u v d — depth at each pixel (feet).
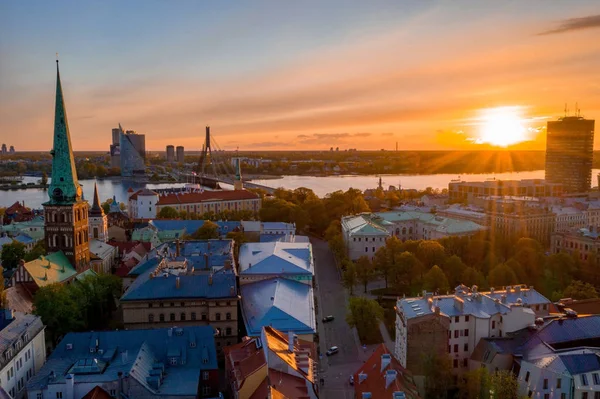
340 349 547.08
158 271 571.69
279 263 627.46
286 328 494.18
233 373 396.98
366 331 568.00
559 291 629.10
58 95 649.20
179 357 426.92
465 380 425.28
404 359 465.88
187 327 453.17
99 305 594.65
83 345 428.56
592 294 591.37
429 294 496.23
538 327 449.06
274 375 355.97
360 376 405.80
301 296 575.38
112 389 376.48
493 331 463.01
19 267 578.25
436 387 410.93
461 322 460.96
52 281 600.80
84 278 609.42
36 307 505.66
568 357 377.50
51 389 369.50
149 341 438.40
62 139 655.76
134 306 522.47
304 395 347.56
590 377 364.79
